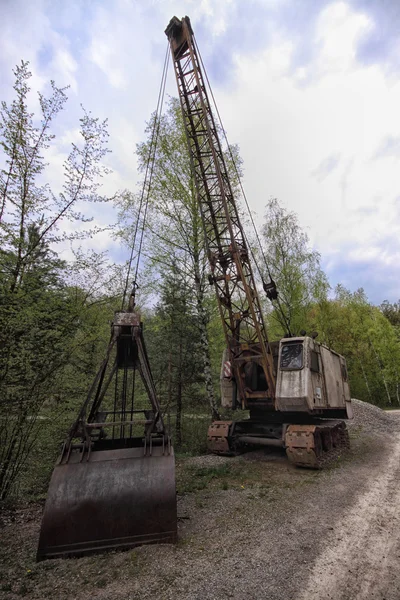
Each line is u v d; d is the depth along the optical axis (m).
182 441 11.78
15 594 3.03
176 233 12.51
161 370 13.92
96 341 7.06
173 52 11.61
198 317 12.23
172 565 3.48
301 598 2.90
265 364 9.33
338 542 3.97
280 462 8.48
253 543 3.97
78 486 4.00
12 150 5.40
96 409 5.42
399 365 26.42
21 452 5.56
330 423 9.98
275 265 22.20
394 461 8.55
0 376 4.98
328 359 10.51
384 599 2.88
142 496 4.05
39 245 5.68
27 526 4.64
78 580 3.24
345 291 30.17
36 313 5.27
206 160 12.44
